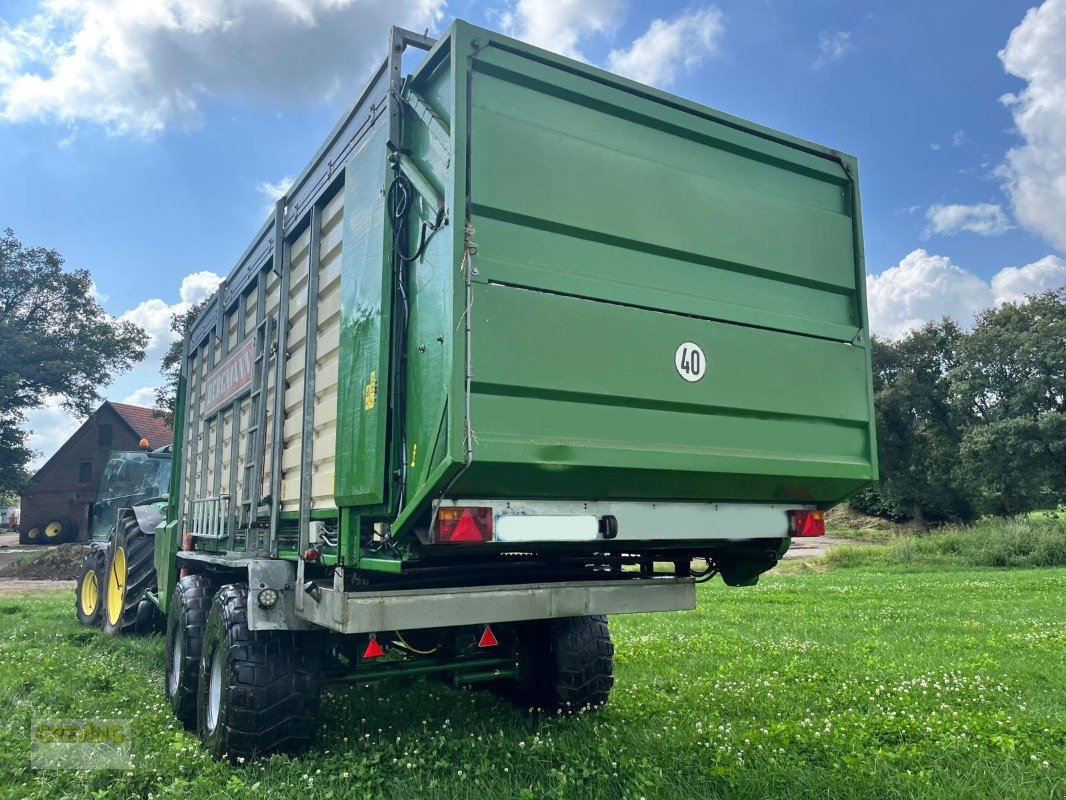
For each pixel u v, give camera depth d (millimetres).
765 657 7598
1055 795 3604
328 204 4949
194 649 5516
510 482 3500
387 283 3908
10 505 74750
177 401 8711
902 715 5105
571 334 3645
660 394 3863
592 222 3816
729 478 4062
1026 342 42250
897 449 47656
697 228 4180
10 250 41344
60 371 39719
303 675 4441
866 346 4723
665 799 3604
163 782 4125
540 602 4078
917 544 26141
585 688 5238
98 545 11148
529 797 3600
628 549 4699
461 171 3457
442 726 4922
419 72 3924
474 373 3348
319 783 3934
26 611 12648
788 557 28266
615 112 4023
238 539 5902
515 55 3725
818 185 4762
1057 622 10188
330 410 4539
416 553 3838
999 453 41781
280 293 5391
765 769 3852
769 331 4336
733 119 4398
